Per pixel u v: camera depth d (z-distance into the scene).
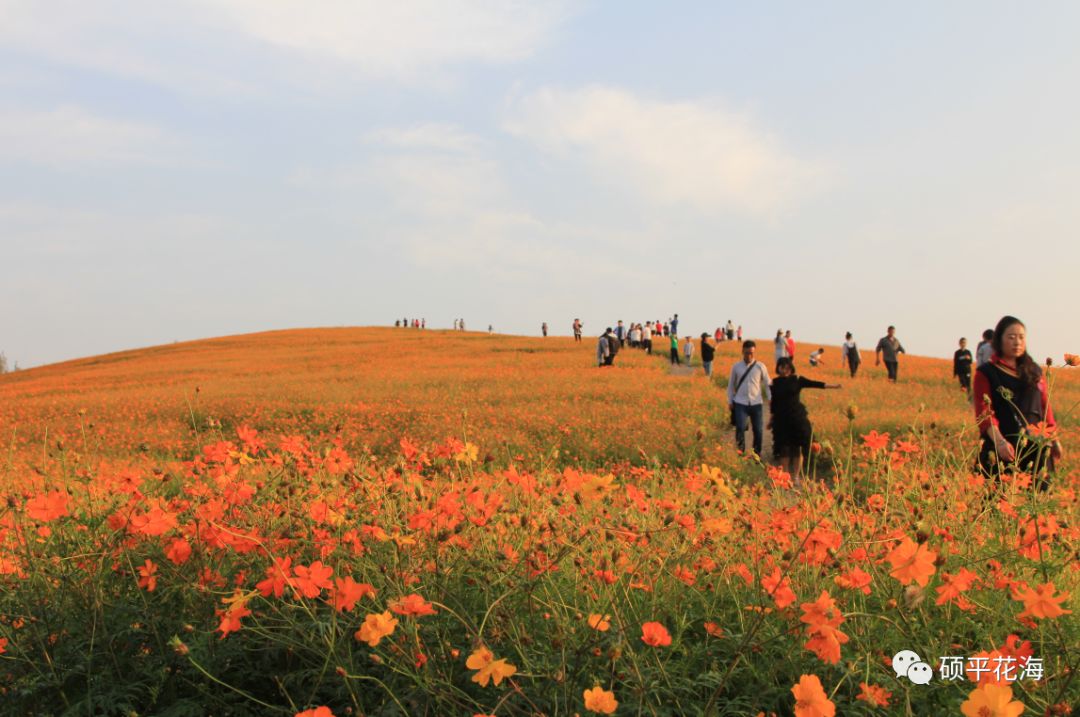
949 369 30.23
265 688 2.52
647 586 2.77
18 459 7.89
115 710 2.30
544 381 23.12
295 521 3.20
